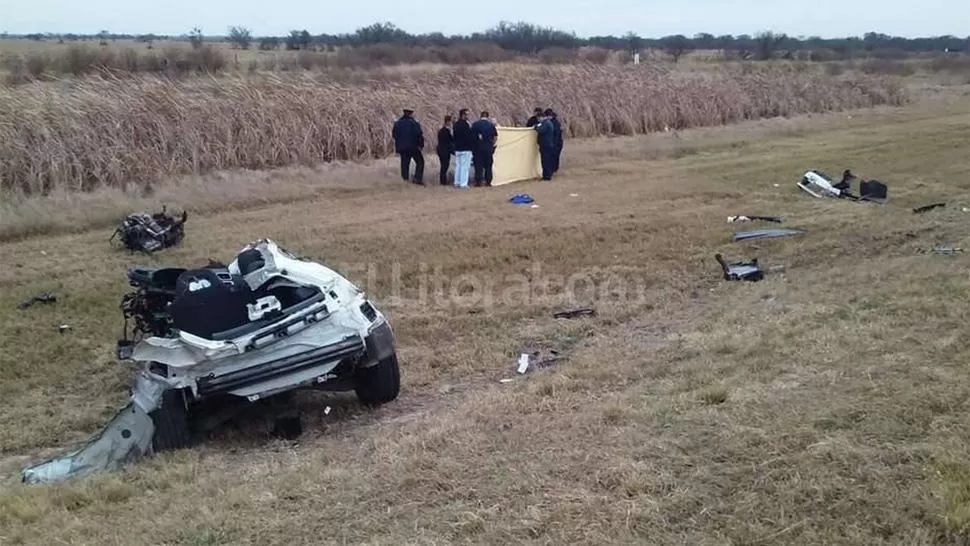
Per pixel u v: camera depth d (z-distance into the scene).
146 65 27.98
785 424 5.34
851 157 21.33
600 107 26.27
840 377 6.15
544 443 5.59
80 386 8.12
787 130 27.88
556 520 4.48
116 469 6.23
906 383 5.84
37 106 17.11
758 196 16.38
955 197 15.42
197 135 18.41
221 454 6.42
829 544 4.03
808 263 11.33
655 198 16.47
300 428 6.82
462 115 18.31
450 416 6.51
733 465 4.88
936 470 4.55
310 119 20.30
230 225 14.56
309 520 4.82
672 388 6.44
